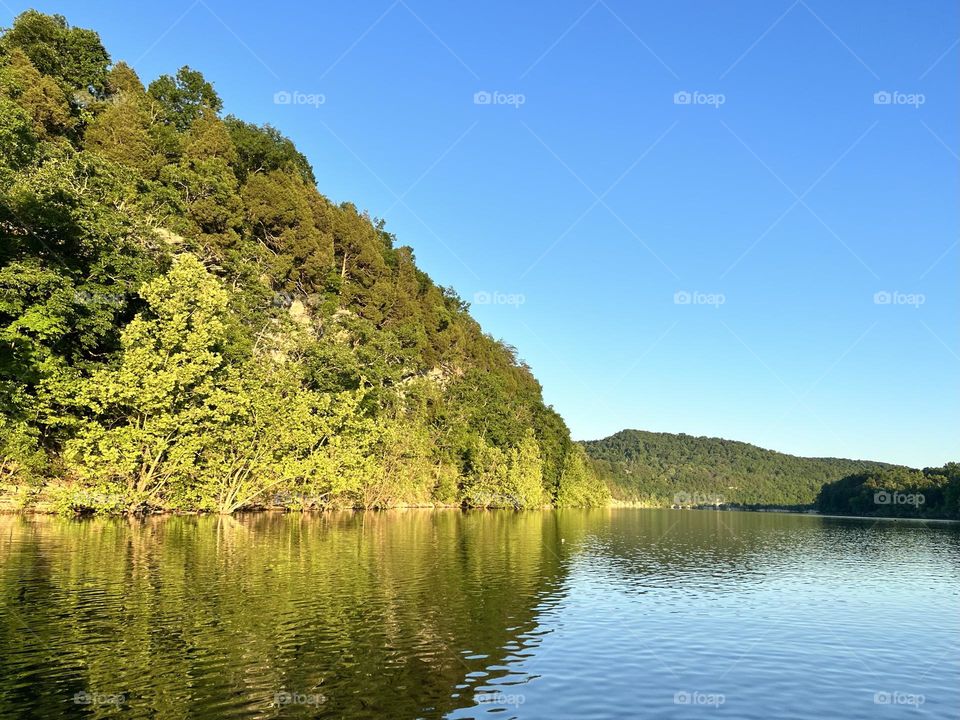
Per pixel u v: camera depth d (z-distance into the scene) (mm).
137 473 52812
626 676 17891
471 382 135875
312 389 82938
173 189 87000
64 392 48344
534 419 171250
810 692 17469
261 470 61906
